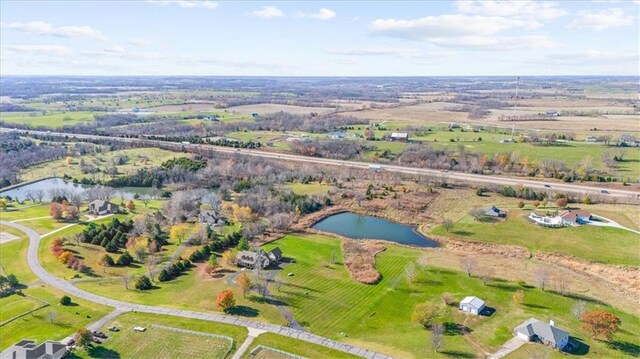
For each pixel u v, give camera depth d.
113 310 111.56
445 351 96.38
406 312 112.44
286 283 126.00
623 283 124.50
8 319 107.12
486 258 143.38
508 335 101.75
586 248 144.25
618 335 101.00
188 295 119.06
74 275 129.50
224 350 96.00
